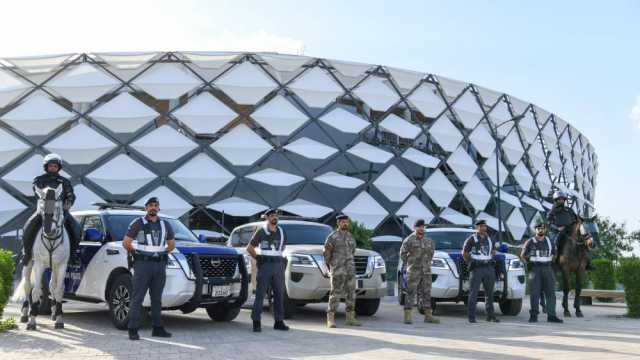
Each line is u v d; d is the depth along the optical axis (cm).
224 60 3081
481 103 3816
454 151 3609
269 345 790
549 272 1219
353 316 1092
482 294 1319
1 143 2819
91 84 2911
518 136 4006
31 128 2836
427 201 3491
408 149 3462
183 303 960
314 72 3234
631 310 1366
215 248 1018
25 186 2769
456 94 3669
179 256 957
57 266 920
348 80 3353
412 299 1155
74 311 1238
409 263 1162
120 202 2850
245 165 3002
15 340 802
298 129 3169
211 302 996
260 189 3056
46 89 2972
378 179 3284
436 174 3528
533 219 4084
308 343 814
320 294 1184
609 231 3984
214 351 730
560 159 4484
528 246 1231
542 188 4181
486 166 3775
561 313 1467
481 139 3709
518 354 720
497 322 1195
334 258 1066
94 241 1008
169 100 3053
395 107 3488
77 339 822
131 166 2862
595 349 773
